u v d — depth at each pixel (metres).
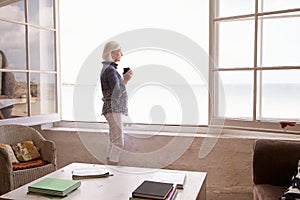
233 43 2.85
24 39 3.10
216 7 2.89
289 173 2.03
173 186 1.82
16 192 1.82
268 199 1.79
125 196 1.75
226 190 2.88
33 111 3.21
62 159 3.40
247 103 2.81
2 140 2.71
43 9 3.33
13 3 2.96
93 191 1.83
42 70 3.32
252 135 2.83
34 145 2.81
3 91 2.88
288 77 2.64
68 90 3.57
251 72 2.76
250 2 2.72
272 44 2.68
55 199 1.71
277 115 2.72
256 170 2.12
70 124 3.51
